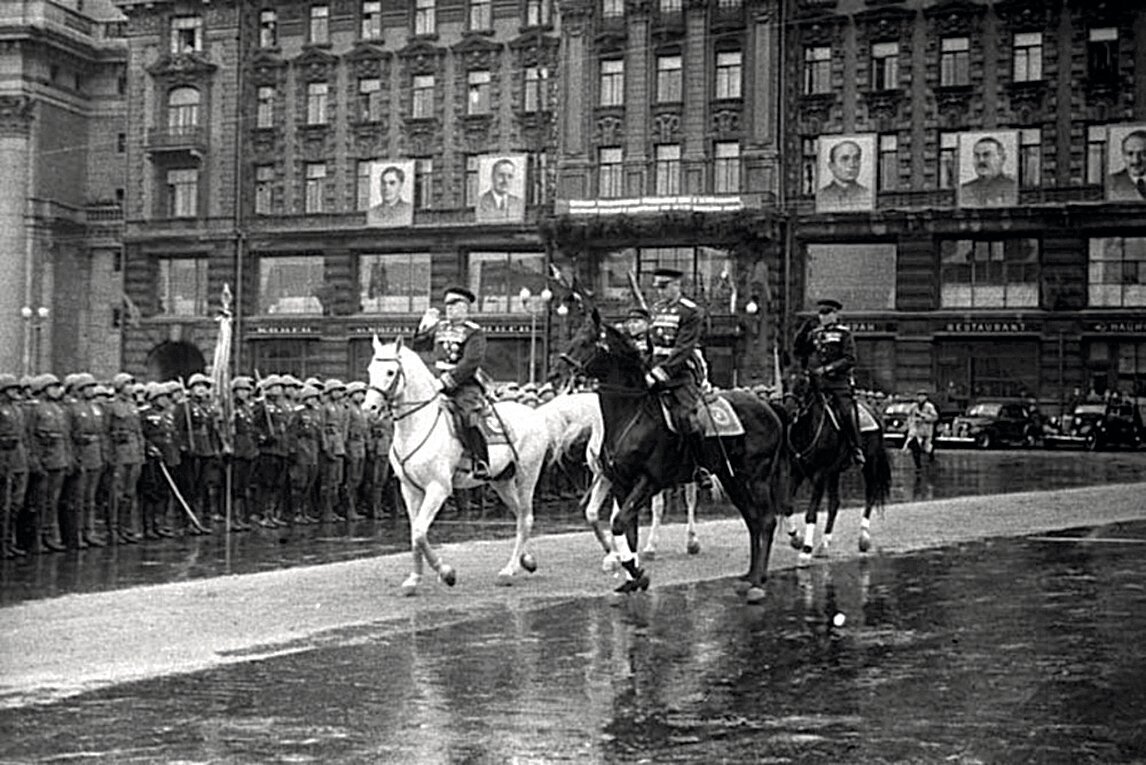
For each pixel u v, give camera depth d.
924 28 61.91
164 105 74.88
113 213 83.12
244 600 16.03
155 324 74.25
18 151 80.25
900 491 34.38
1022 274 60.59
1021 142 60.53
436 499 16.48
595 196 65.94
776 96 63.19
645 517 26.77
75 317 83.75
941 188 61.56
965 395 61.00
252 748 9.27
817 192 62.91
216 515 25.08
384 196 70.06
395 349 16.66
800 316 59.25
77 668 12.00
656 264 64.19
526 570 18.47
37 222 80.88
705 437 15.91
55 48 81.31
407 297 70.56
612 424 16.14
